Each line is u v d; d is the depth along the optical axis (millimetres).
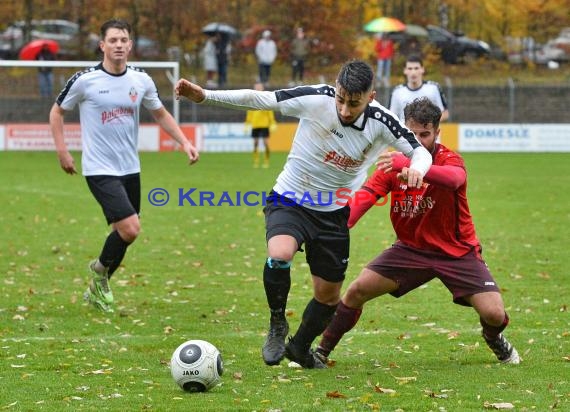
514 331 16375
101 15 81750
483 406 11508
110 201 18109
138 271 22969
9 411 11336
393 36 82312
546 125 64312
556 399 11859
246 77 79500
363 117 12461
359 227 30688
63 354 14516
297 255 25125
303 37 75875
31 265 23672
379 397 11984
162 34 82750
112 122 18312
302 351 13539
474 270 13695
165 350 14953
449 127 64375
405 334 16250
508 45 86188
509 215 33156
